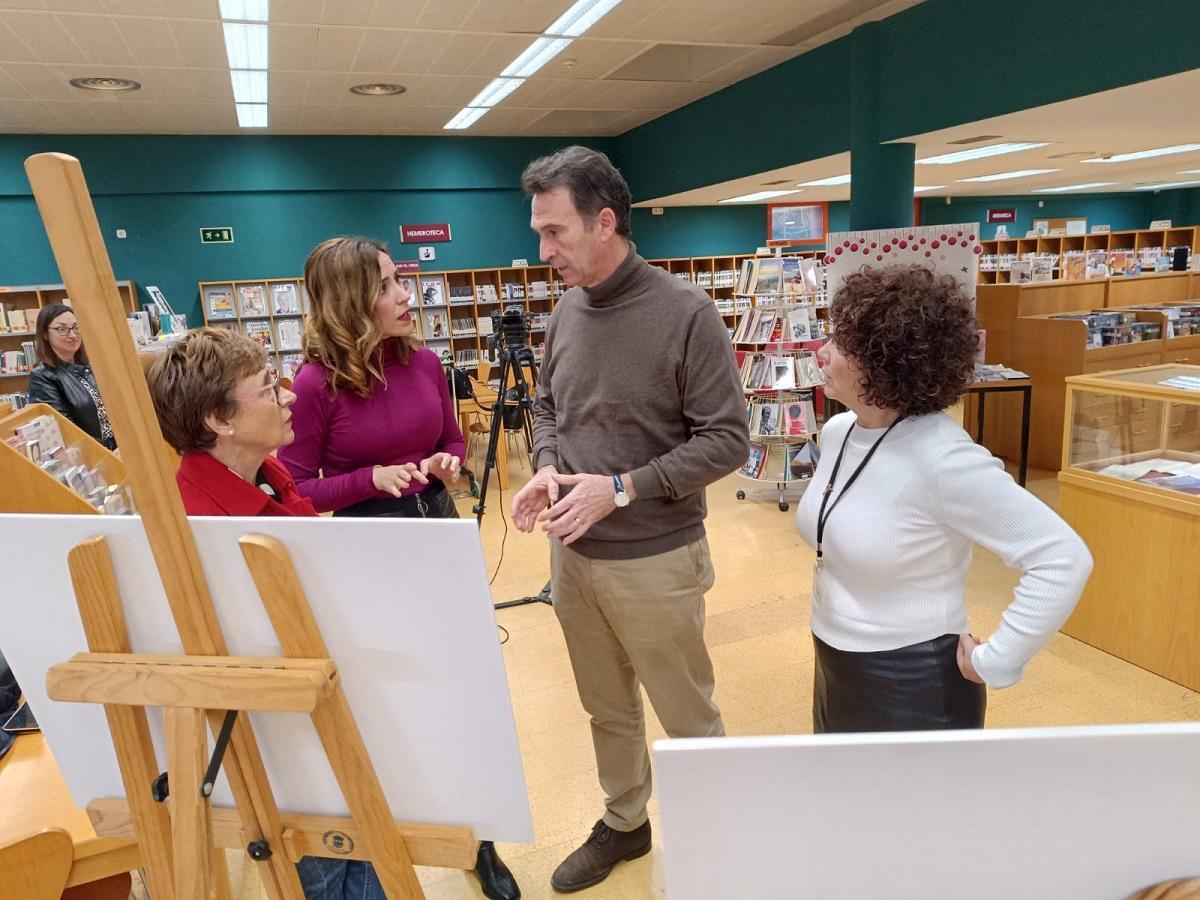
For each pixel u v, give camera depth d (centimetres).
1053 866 54
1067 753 50
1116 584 273
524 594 365
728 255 1148
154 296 750
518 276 1024
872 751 51
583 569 150
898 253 479
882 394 114
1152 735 50
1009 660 107
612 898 174
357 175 916
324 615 74
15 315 780
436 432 185
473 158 968
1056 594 103
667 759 51
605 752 172
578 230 135
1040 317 521
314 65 608
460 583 70
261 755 83
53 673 76
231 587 73
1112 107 455
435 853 84
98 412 374
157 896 87
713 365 139
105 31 504
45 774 120
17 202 796
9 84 607
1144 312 538
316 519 70
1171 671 258
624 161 1023
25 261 805
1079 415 282
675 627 148
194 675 73
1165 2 376
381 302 164
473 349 1011
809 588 354
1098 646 282
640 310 141
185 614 73
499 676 75
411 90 706
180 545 70
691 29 569
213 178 860
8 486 168
